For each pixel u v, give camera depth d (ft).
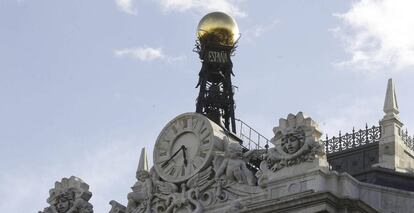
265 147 401.90
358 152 431.84
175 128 384.47
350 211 343.46
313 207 342.23
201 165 374.02
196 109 442.50
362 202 343.87
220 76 447.01
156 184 383.45
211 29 446.60
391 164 414.00
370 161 426.51
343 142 438.81
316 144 351.67
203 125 378.53
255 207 351.25
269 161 359.87
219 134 378.32
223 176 370.12
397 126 421.59
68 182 414.62
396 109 424.87
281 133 358.84
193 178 375.04
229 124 440.04
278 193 353.31
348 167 431.02
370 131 433.48
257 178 364.38
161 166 383.24
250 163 377.91
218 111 441.68
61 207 411.34
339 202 343.05
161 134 386.52
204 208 370.32
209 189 371.97
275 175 356.59
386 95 427.33
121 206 396.57
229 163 369.09
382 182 387.34
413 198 363.15
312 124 354.33
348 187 348.38
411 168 421.59
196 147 378.32
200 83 445.78
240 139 388.16
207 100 443.32
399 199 361.51
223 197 368.07
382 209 358.64
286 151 356.18
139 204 387.14
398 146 417.90
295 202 344.08
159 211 380.78
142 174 389.80
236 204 360.48
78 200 409.08
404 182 387.34
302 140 354.33
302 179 350.43
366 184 357.20
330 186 347.36
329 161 437.17
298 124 356.18
